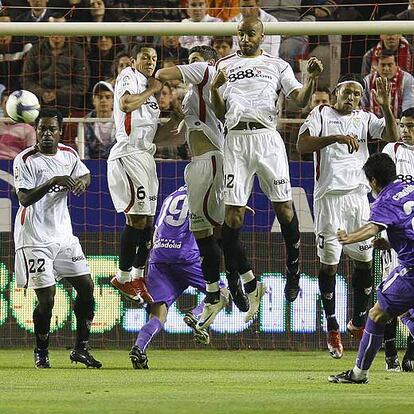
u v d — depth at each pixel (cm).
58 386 3272
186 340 5153
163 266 4084
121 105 3988
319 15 6288
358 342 5188
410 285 3262
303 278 5153
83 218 5116
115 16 6284
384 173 3250
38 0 6256
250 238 5141
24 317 5116
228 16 6241
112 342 5138
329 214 4522
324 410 2523
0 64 6044
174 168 5112
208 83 3931
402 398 2894
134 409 2531
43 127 4003
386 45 5747
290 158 5575
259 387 3259
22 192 3966
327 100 5638
